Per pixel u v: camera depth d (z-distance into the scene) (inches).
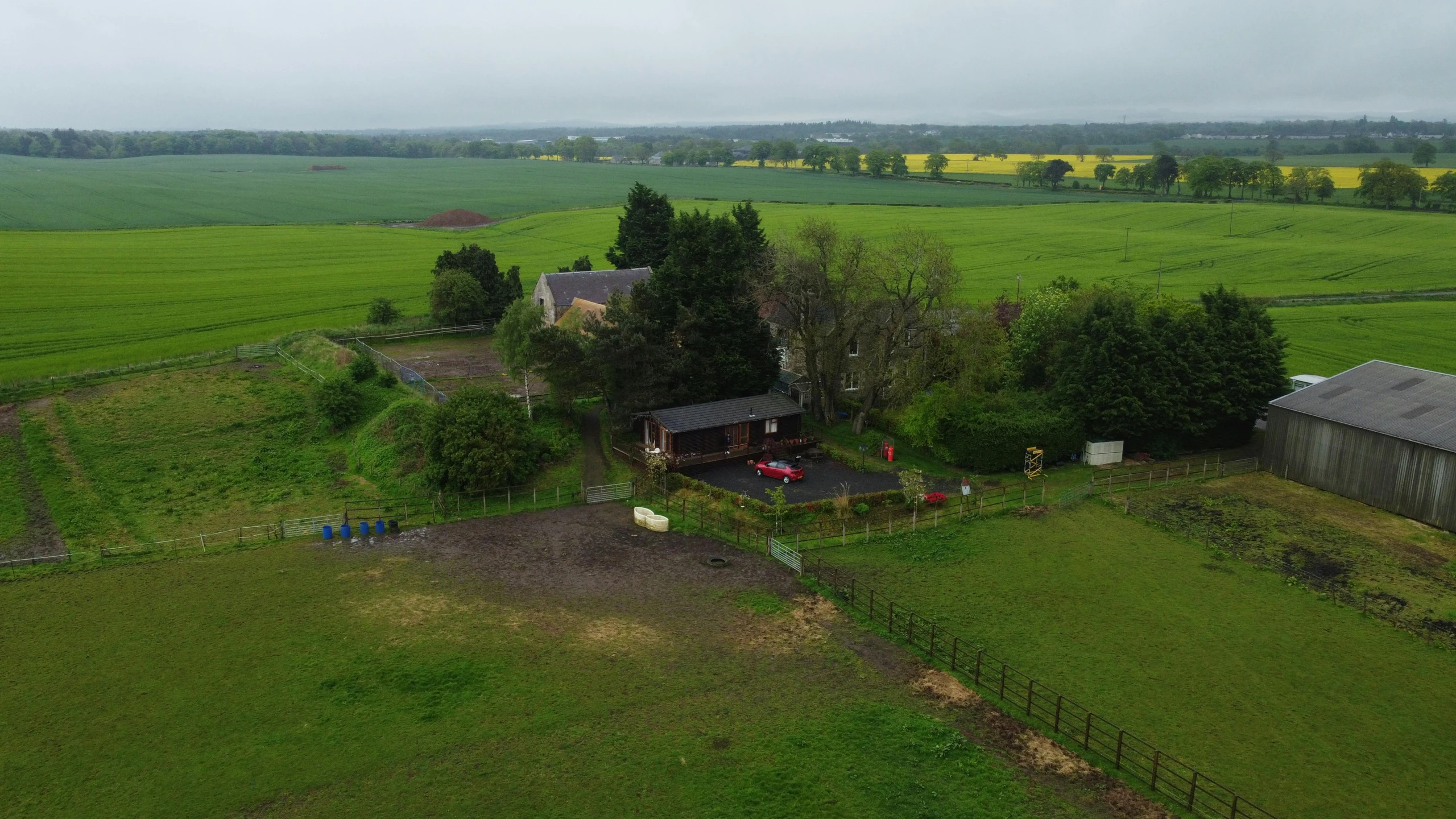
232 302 4813.0
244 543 2185.0
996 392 3038.9
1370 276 5654.5
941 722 1467.8
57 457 2684.5
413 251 6707.7
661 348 2906.0
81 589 1935.3
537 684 1579.7
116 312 4500.5
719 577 2012.8
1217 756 1382.9
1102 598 1895.9
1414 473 2279.8
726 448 2834.6
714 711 1499.8
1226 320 2994.6
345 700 1529.3
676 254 3127.5
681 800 1288.1
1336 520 2301.9
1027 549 2146.9
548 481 2605.8
